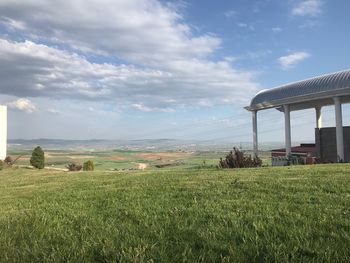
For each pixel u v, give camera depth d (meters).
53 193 10.65
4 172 23.77
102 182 13.04
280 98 32.34
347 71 27.58
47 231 5.41
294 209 6.13
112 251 4.23
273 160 29.72
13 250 4.45
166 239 4.68
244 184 9.36
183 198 7.83
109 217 6.31
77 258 4.07
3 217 6.82
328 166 14.39
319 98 28.89
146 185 10.54
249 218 5.55
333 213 5.71
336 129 27.66
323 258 3.74
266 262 3.73
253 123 36.56
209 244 4.34
